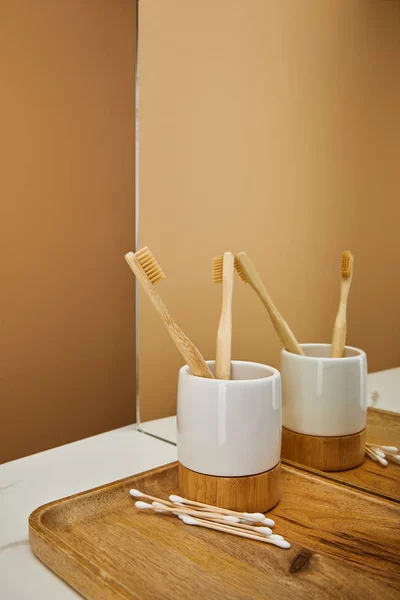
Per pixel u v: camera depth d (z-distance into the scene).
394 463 0.58
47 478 0.66
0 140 1.38
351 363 0.60
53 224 1.49
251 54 0.69
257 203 0.69
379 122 0.56
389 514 0.54
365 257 0.59
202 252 0.77
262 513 0.54
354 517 0.54
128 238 1.66
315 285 0.64
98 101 1.56
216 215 0.75
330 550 0.48
